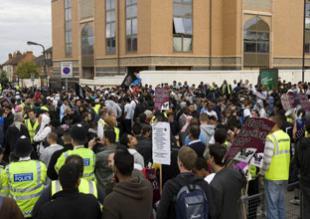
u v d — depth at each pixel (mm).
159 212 4891
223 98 17953
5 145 11773
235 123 9469
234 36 45688
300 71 41219
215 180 5227
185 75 36688
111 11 47906
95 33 51062
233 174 5406
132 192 4512
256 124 6113
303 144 7121
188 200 4711
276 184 7344
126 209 4445
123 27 45906
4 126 13328
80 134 6566
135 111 17875
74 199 4230
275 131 7402
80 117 13180
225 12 46594
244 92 23438
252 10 46750
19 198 6215
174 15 43406
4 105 13836
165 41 42812
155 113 13867
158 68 42875
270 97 18609
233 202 5301
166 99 14281
